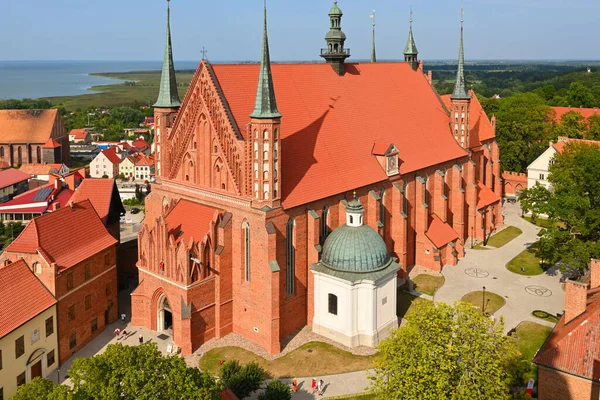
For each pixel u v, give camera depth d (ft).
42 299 173.58
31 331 167.53
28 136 640.17
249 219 183.42
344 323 189.06
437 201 274.36
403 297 229.86
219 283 188.34
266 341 184.24
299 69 229.25
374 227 225.76
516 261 275.18
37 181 489.26
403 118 269.85
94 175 593.42
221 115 187.11
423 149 266.98
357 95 250.37
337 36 241.96
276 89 212.84
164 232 186.70
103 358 115.85
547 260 262.88
